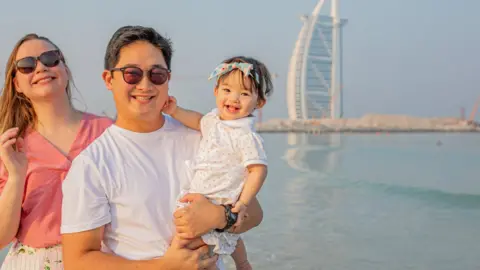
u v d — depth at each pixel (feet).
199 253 7.27
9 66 9.38
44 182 8.98
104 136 7.74
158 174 7.62
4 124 9.37
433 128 432.66
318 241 24.47
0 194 9.04
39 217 8.87
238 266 10.07
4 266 9.18
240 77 8.50
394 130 424.87
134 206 7.27
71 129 9.66
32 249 8.88
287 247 23.29
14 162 8.45
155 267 6.99
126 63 7.42
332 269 19.92
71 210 7.07
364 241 24.56
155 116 7.78
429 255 22.17
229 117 8.60
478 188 44.52
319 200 37.60
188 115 8.66
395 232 26.63
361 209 33.68
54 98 9.45
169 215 7.48
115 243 7.31
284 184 47.60
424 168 64.90
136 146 7.70
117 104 7.67
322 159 82.89
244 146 8.19
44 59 9.21
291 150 114.01
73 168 7.32
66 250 7.13
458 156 87.86
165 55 7.77
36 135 9.35
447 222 29.53
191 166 8.09
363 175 55.93
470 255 22.04
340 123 480.64
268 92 8.98
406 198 38.73
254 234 25.99
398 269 19.92
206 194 7.87
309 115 543.39
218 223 7.42
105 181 7.25
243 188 8.05
